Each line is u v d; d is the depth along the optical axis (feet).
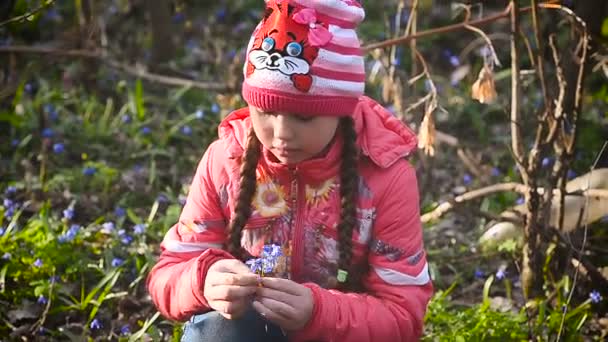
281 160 9.86
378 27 24.82
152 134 19.10
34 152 18.38
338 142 10.20
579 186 15.31
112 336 13.20
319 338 9.90
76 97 20.66
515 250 14.74
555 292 13.44
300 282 10.44
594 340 13.24
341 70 9.51
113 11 25.12
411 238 10.34
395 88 15.64
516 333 12.89
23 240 14.62
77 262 14.10
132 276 14.39
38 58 20.66
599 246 15.02
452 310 13.93
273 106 9.45
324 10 9.50
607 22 15.08
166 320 13.47
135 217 15.57
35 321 13.41
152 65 22.58
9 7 20.43
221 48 23.18
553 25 14.29
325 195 10.25
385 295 10.26
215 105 19.99
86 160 18.40
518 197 16.92
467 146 19.83
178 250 10.68
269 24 9.59
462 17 23.07
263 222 10.34
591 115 19.98
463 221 16.80
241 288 9.56
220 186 10.53
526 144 18.53
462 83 22.09
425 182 17.25
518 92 13.39
